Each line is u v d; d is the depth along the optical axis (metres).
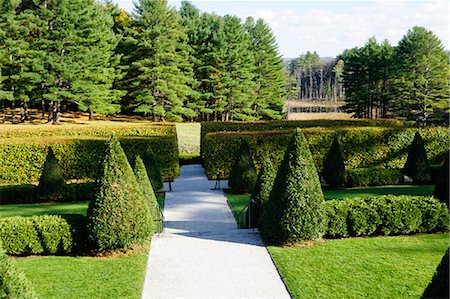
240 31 49.69
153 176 16.20
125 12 54.62
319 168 20.44
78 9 34.03
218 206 14.30
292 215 9.80
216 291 7.71
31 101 43.25
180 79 43.75
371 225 10.31
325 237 10.48
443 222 10.48
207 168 19.67
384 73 52.12
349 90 55.47
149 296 7.57
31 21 33.41
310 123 26.84
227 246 10.03
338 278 8.05
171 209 13.98
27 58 33.28
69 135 23.98
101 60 36.59
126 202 9.51
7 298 4.93
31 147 18.89
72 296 7.47
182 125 39.66
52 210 13.98
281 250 9.62
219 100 49.00
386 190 15.99
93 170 19.39
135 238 9.55
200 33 47.53
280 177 10.15
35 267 8.84
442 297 5.00
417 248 9.56
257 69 51.72
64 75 33.66
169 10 42.78
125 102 46.38
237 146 19.52
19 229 9.41
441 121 48.66
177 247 10.03
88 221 9.44
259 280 8.13
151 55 42.78
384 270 8.38
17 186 15.30
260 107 51.56
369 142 20.42
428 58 46.09
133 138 19.75
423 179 16.97
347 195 15.16
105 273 8.48
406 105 48.94
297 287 7.70
